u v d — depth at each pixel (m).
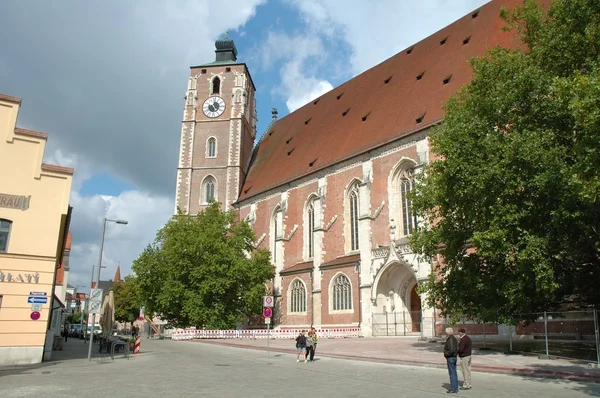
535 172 24.06
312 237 58.59
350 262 49.62
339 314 50.22
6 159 26.39
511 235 24.17
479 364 22.58
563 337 28.36
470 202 26.72
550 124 25.22
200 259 53.09
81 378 19.39
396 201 47.91
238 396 14.71
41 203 26.83
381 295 46.66
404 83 55.16
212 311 51.62
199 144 77.69
